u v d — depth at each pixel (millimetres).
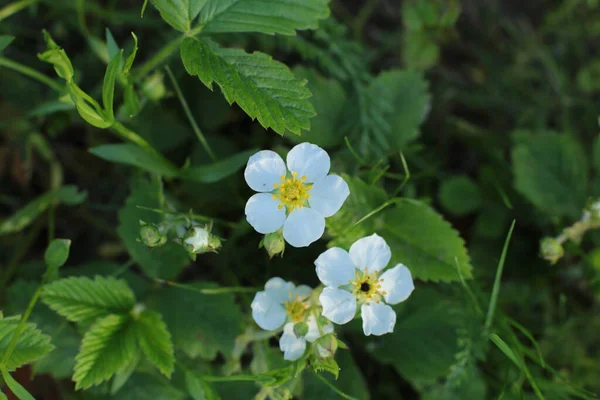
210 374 271
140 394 274
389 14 351
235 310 267
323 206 240
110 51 253
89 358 251
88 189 316
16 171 304
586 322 310
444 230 260
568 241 291
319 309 248
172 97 298
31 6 301
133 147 261
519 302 306
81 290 256
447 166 337
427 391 289
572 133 337
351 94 300
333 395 281
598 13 349
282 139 309
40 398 286
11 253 305
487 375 294
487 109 345
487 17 359
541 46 353
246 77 242
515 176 306
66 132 318
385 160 291
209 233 241
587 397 268
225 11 245
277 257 288
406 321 286
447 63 355
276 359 268
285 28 246
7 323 245
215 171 264
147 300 271
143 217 266
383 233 263
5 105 303
